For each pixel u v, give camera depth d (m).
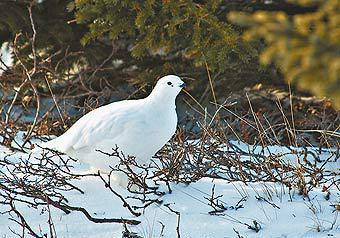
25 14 15.27
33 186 8.16
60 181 8.63
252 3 16.05
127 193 8.52
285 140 13.77
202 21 13.29
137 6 13.27
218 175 9.28
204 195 8.52
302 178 8.48
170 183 8.81
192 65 15.49
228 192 8.58
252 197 8.42
